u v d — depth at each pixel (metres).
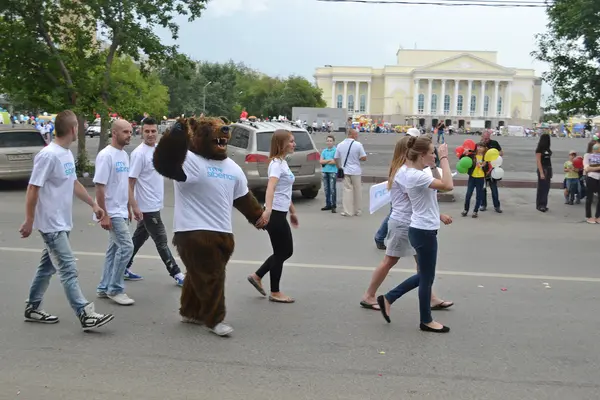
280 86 99.25
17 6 16.09
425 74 111.81
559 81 18.06
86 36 17.42
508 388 4.21
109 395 3.98
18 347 4.82
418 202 5.25
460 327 5.51
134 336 5.12
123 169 5.98
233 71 88.06
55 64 16.66
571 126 86.94
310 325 5.50
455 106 112.25
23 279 6.84
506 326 5.55
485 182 13.06
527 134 95.62
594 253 9.02
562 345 5.07
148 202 6.53
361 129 93.12
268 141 13.97
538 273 7.68
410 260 8.30
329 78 118.81
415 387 4.20
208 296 5.10
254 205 5.33
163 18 17.25
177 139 4.76
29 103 17.56
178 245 5.09
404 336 5.24
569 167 14.62
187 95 73.88
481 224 11.75
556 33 17.53
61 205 5.05
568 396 4.10
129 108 17.88
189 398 3.96
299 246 9.19
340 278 7.23
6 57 16.44
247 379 4.28
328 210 13.18
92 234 9.69
